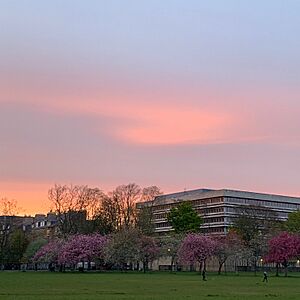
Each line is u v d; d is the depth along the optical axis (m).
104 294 52.59
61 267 147.88
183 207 173.12
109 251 139.75
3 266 170.50
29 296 49.19
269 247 133.88
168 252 148.12
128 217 160.88
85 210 163.00
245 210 169.25
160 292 56.97
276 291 60.88
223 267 166.38
